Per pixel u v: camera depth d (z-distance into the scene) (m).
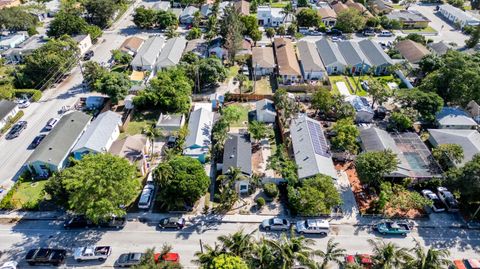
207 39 118.62
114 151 67.38
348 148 68.19
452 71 81.44
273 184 61.72
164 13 132.62
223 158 66.75
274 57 111.31
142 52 107.56
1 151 72.69
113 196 51.72
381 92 83.12
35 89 93.69
